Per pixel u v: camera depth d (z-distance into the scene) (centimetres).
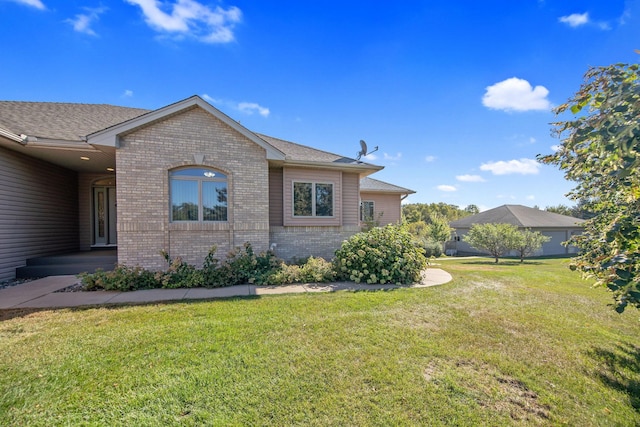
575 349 395
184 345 380
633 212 243
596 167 277
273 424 240
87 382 295
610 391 301
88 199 1180
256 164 941
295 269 820
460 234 3061
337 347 381
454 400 278
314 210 1143
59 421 241
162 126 841
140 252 817
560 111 283
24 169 882
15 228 845
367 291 693
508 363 352
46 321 469
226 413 253
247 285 759
